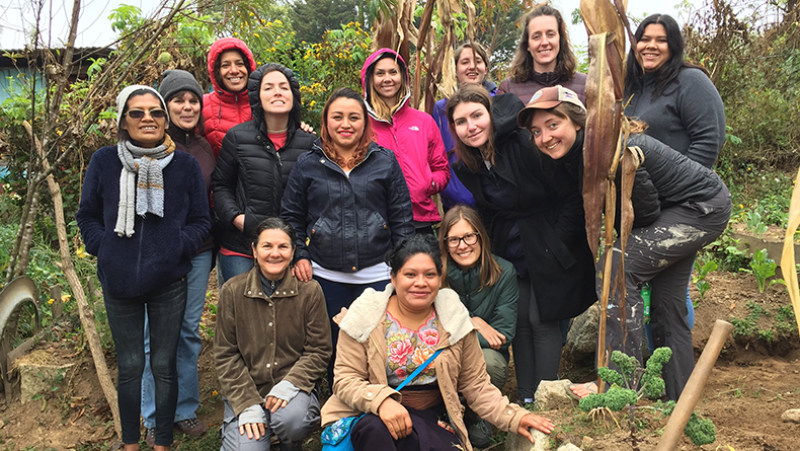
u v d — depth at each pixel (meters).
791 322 3.99
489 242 3.00
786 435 2.24
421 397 2.54
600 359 2.41
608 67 2.19
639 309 2.65
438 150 3.47
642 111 3.09
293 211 3.08
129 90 2.77
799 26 7.84
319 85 7.65
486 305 3.01
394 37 3.89
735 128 8.12
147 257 2.76
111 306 2.83
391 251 2.53
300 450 2.81
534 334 3.09
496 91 4.30
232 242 3.28
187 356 3.23
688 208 2.62
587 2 2.20
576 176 2.76
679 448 2.13
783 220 5.69
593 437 2.27
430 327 2.53
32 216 3.69
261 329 2.84
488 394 2.53
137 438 2.93
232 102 3.61
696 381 1.85
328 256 2.97
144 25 3.58
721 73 8.23
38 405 3.44
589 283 2.98
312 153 3.06
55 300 4.04
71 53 3.49
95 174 2.82
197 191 2.99
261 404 2.73
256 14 4.49
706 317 4.14
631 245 2.64
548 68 3.67
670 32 2.96
